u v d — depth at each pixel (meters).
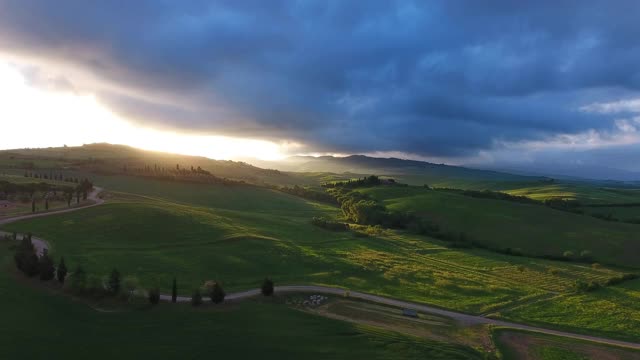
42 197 161.62
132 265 96.69
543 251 147.88
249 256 112.62
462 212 189.62
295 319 74.44
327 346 64.06
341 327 71.94
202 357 57.91
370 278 106.44
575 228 170.00
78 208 147.75
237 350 60.59
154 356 57.16
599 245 151.62
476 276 115.12
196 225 135.50
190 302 79.38
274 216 188.00
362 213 187.25
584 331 81.19
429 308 88.56
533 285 109.88
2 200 154.12
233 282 94.38
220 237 126.12
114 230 123.44
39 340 58.25
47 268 81.19
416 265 122.12
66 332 62.16
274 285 94.44
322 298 88.88
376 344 66.00
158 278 90.62
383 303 89.00
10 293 73.06
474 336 75.94
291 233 152.38
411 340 68.88
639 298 100.69
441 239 164.75
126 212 141.00
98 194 182.88
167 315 72.31
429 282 106.69
